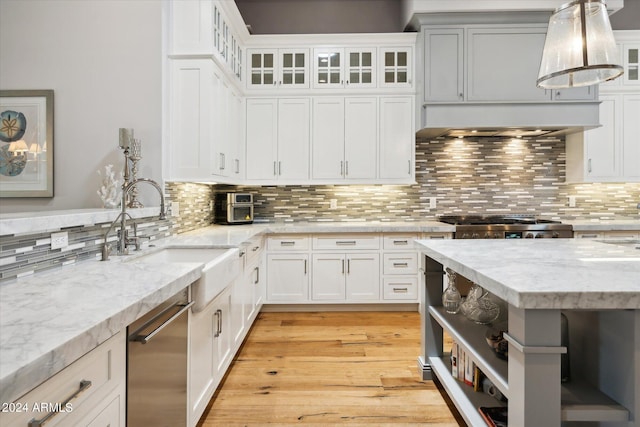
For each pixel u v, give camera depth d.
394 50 3.84
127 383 1.09
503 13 3.64
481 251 1.88
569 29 1.71
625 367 1.29
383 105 3.85
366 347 2.89
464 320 2.12
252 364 2.60
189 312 1.61
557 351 1.19
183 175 2.84
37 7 2.72
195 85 2.84
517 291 1.14
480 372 1.96
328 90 3.85
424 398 2.18
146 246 2.37
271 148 3.87
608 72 1.82
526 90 3.66
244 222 3.93
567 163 4.14
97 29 2.73
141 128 2.73
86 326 0.85
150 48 2.73
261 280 3.58
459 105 3.63
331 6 4.21
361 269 3.68
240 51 3.79
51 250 1.56
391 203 4.18
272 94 3.85
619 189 4.18
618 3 3.55
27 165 2.69
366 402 2.13
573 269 1.43
